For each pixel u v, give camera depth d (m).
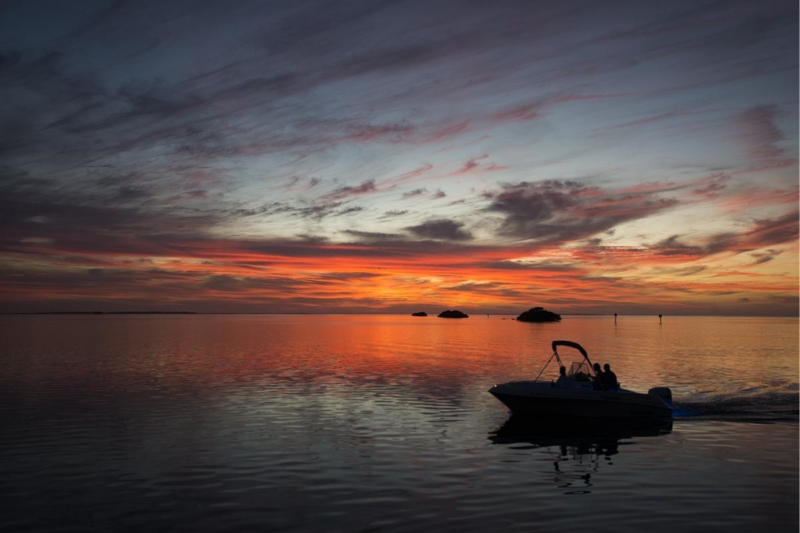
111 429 19.06
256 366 39.34
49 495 12.49
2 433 18.45
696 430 19.47
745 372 34.94
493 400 25.28
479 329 123.38
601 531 10.55
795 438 18.17
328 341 72.38
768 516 11.30
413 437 18.22
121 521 11.02
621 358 45.28
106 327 124.69
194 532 10.48
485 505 11.94
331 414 21.88
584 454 16.22
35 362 41.16
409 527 10.73
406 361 43.75
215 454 15.96
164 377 32.66
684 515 11.36
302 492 12.73
